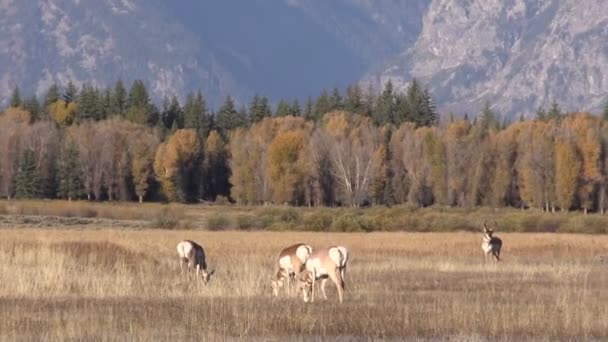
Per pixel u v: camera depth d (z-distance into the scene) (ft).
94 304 368.48
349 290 424.05
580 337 303.48
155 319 330.75
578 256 641.40
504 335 304.71
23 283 401.90
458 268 533.14
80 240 646.33
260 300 385.09
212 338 294.05
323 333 309.01
